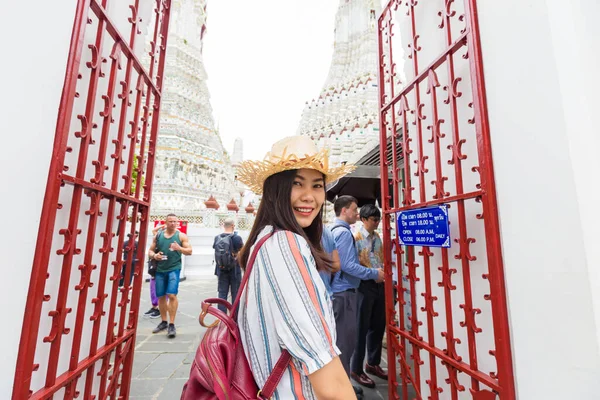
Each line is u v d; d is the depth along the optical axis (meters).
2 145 0.80
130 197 1.56
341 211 3.01
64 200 1.16
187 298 6.46
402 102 1.79
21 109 0.85
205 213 10.56
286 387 0.82
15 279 0.85
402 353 1.75
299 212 1.09
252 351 0.87
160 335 4.18
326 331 0.78
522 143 0.99
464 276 1.21
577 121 0.85
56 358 1.02
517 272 1.00
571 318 0.83
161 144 13.95
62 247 1.15
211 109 18.72
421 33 1.79
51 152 0.97
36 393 0.95
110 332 1.44
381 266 3.29
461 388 1.25
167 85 15.02
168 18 2.09
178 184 13.61
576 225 0.82
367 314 2.96
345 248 2.57
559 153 0.86
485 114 1.15
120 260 1.50
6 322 0.82
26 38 0.87
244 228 11.86
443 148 1.56
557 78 0.88
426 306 1.50
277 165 1.04
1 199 0.80
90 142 1.17
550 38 0.90
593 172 0.83
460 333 1.38
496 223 1.08
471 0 1.23
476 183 1.27
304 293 0.81
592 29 0.88
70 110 1.04
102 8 1.18
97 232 1.47
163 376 3.00
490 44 1.14
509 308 1.02
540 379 0.91
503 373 1.02
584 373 0.79
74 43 1.05
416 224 1.58
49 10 0.95
